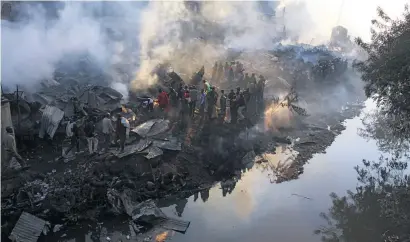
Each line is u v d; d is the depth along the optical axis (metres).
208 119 20.80
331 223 14.72
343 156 20.78
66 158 16.03
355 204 16.06
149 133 17.69
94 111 18.14
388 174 18.86
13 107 16.61
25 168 14.84
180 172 16.73
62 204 13.40
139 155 16.23
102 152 16.31
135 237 13.01
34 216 12.63
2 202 13.01
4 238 12.00
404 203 15.83
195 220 14.34
